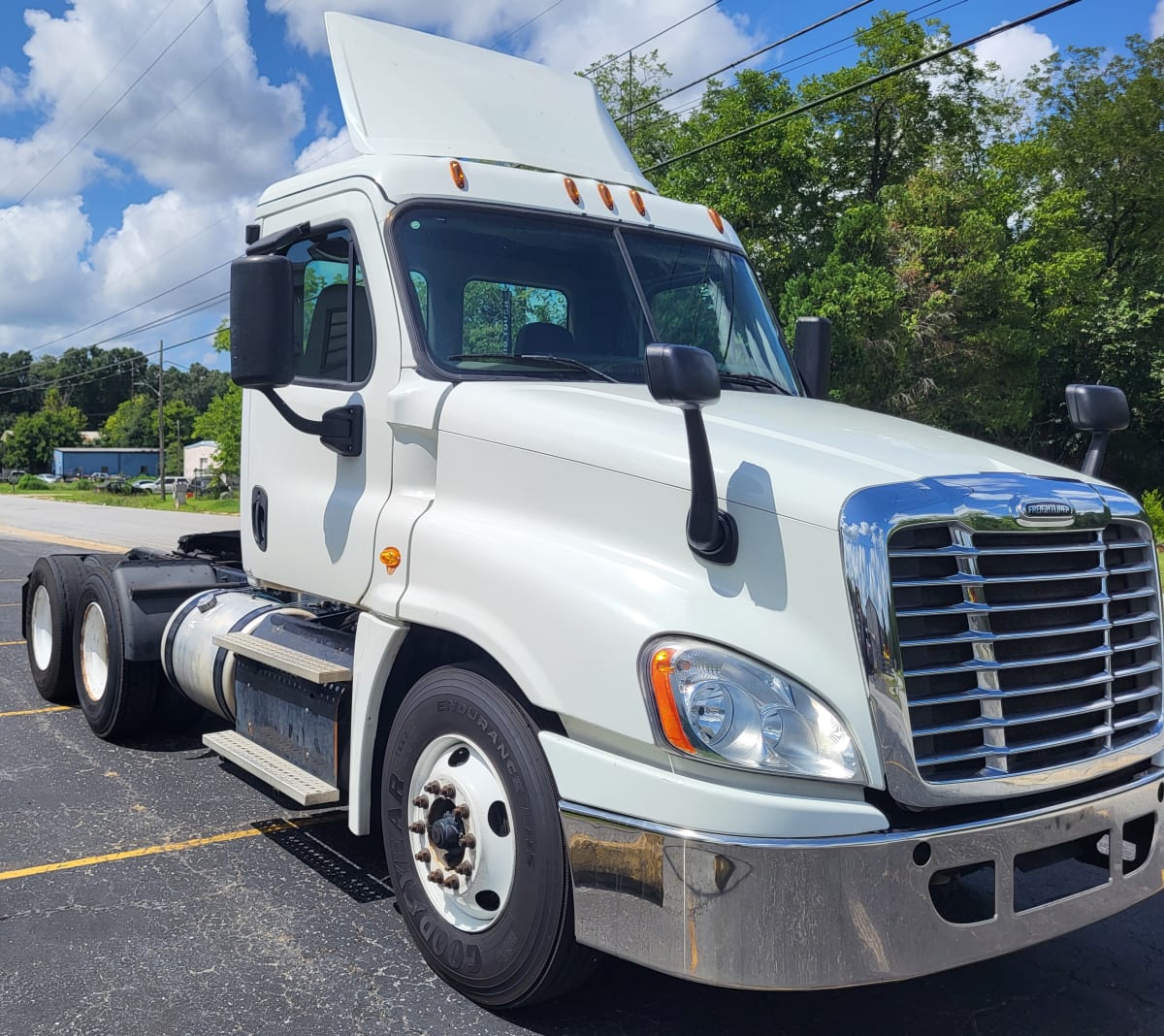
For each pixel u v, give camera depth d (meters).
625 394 3.70
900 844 2.70
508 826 3.23
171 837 4.88
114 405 165.62
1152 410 39.06
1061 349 38.53
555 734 3.06
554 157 4.73
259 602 5.22
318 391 4.27
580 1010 3.42
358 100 4.38
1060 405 39.19
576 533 3.25
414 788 3.56
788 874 2.64
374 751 3.87
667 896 2.74
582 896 2.93
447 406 3.67
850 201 35.81
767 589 2.89
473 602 3.34
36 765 5.95
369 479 3.99
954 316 29.48
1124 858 3.32
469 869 3.31
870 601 2.73
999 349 30.34
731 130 30.92
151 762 6.04
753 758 2.71
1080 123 39.56
